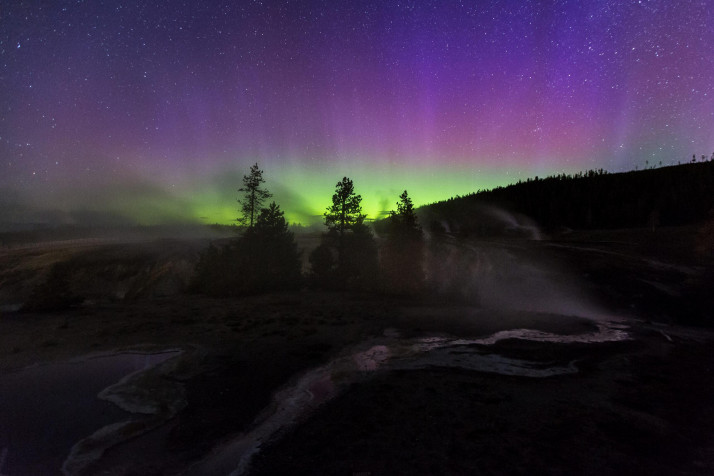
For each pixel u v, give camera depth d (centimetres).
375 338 1342
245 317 1667
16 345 1196
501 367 1052
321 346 1216
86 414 727
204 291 2612
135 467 559
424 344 1276
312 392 852
